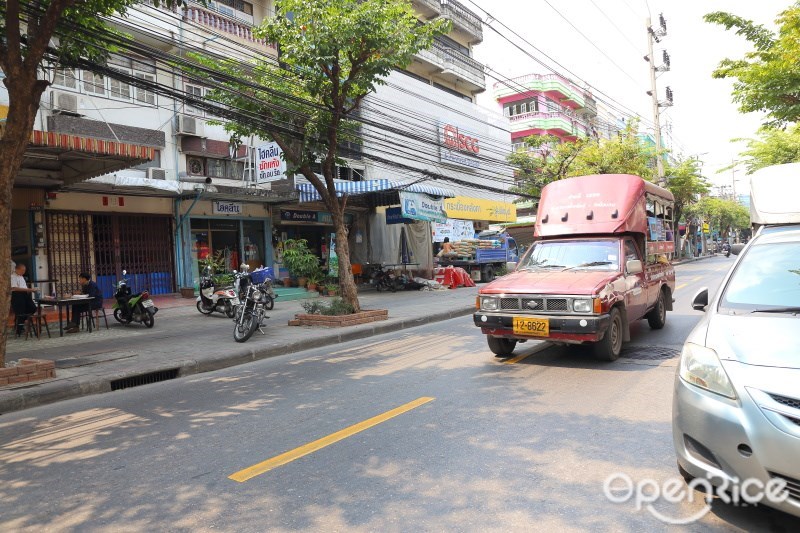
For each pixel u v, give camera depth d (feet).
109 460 14.08
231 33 57.06
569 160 89.10
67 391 21.85
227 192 51.16
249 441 14.92
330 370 24.32
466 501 10.72
